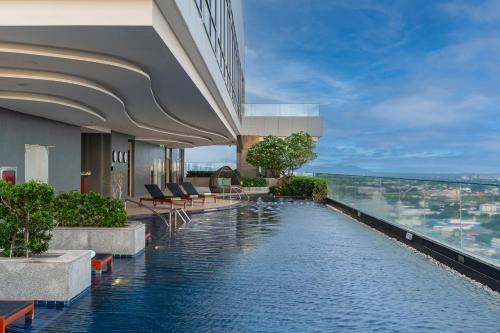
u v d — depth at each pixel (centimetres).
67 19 700
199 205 2278
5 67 933
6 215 676
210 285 763
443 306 660
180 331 547
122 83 1112
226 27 2106
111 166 2364
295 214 1991
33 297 643
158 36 765
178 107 1705
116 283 772
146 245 1157
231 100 2488
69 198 1006
